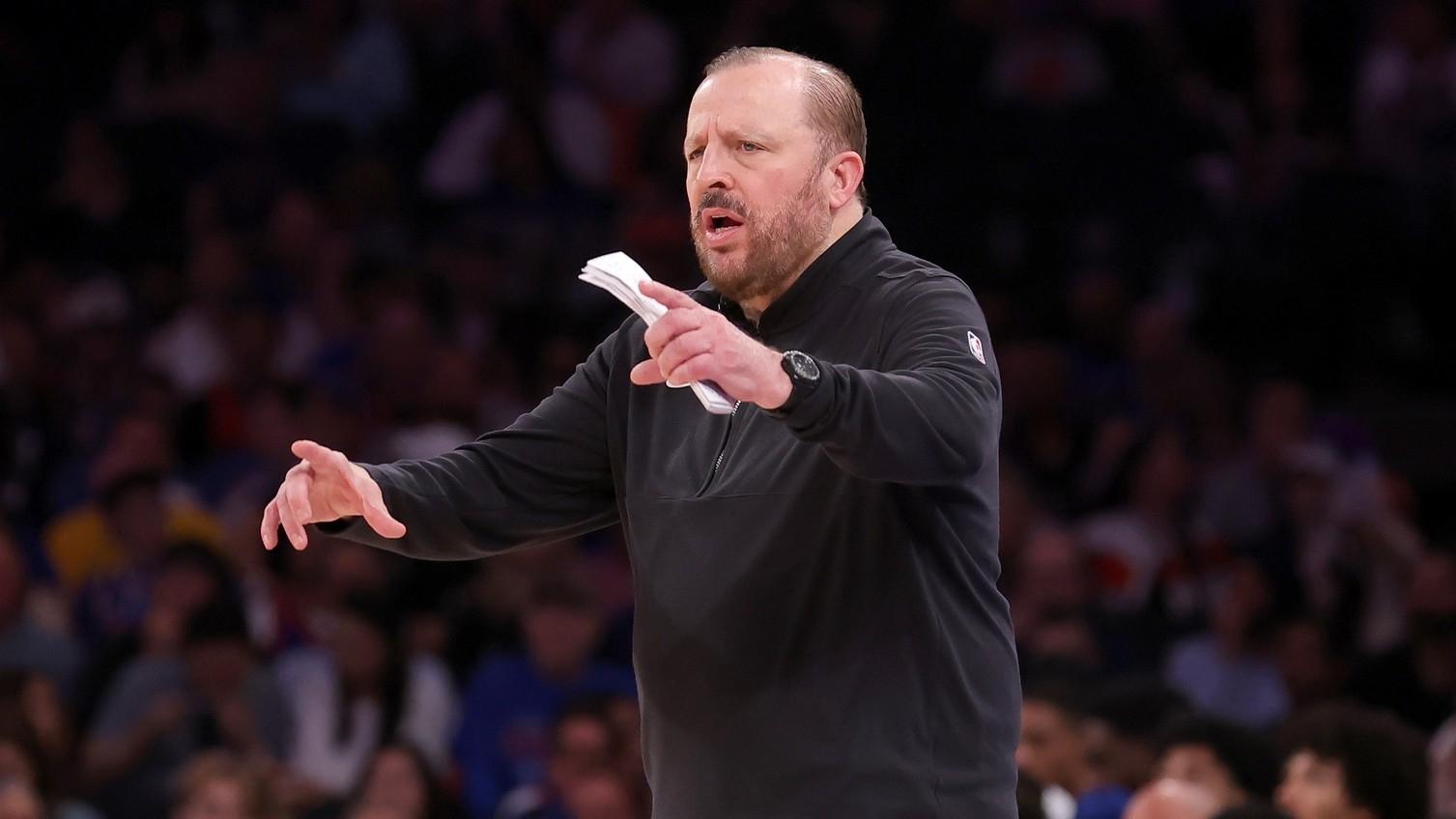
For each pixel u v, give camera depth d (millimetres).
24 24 40531
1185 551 30219
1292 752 16594
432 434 31438
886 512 9398
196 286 35188
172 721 23922
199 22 40156
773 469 9680
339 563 27406
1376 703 25828
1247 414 34844
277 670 25781
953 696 9438
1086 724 19172
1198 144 38906
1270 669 26688
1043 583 27031
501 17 40875
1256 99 41812
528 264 36812
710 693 9562
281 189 38000
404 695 25312
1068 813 18000
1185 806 15297
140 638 25312
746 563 9570
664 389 10391
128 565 28156
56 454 32188
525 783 24734
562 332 35469
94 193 37594
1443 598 25844
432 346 33781
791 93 9891
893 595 9398
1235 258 37906
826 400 8273
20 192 37688
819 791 9297
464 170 38562
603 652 26797
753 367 8164
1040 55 39688
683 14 41906
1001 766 9539
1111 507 31688
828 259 9969
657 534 9984
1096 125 38344
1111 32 40250
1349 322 38031
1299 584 29531
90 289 36094
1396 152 39969
